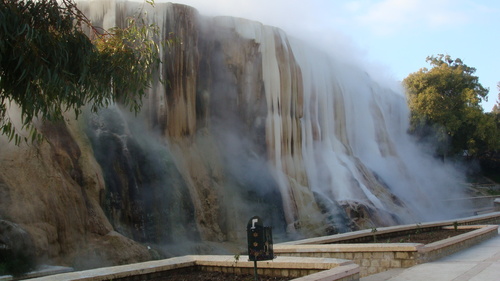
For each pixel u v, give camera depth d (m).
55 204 16.05
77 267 15.52
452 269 11.95
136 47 10.76
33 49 8.52
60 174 16.94
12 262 13.34
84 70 9.32
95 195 18.39
